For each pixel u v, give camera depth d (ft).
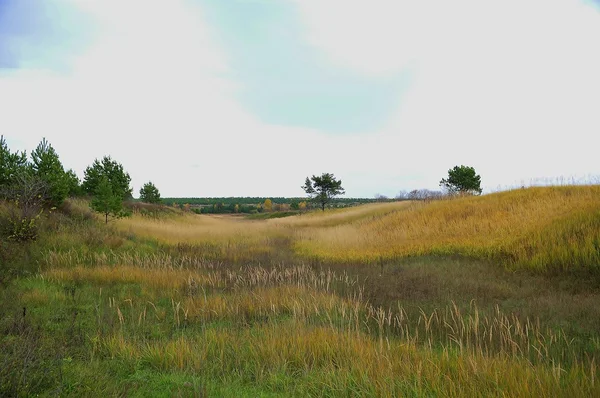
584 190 68.18
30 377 12.95
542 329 22.59
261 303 28.27
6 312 22.94
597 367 16.30
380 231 76.89
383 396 13.43
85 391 13.35
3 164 54.70
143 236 65.77
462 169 148.15
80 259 42.75
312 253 61.11
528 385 13.60
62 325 22.30
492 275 39.17
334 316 25.90
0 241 39.50
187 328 23.54
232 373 16.63
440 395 13.35
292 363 17.84
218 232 88.38
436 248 53.57
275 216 227.81
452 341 21.22
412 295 31.83
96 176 100.22
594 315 24.99
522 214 60.95
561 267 38.29
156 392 14.38
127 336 20.81
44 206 56.29
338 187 200.03
